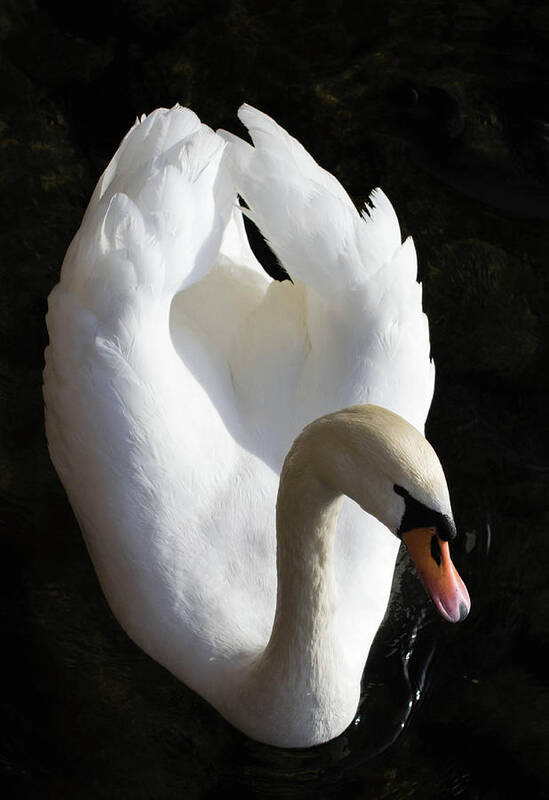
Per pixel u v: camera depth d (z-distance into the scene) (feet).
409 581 22.95
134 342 20.26
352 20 33.35
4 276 27.22
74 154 29.63
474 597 22.85
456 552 23.54
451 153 30.76
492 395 26.21
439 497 15.64
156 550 20.20
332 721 19.61
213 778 20.01
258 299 22.70
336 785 19.98
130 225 20.45
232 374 21.88
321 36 32.86
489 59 33.04
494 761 20.22
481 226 29.27
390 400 20.94
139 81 31.17
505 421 25.77
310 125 31.09
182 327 22.04
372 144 30.86
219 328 22.24
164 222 20.49
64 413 20.94
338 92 31.78
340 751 20.40
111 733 20.48
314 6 33.37
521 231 29.22
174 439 20.27
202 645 20.15
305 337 21.71
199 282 22.66
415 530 15.97
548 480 24.70
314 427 16.49
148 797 19.65
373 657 21.84
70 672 21.29
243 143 21.38
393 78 32.32
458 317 27.61
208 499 20.40
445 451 25.16
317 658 18.66
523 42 33.45
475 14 33.88
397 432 15.81
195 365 21.52
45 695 20.98
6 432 24.77
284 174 20.95
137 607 20.53
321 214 20.76
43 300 26.89
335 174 30.22
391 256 21.39
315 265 20.67
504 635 22.24
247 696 19.49
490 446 25.29
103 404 20.33
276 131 22.00
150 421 20.17
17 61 31.27
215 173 21.27
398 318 21.13
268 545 20.53
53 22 32.04
